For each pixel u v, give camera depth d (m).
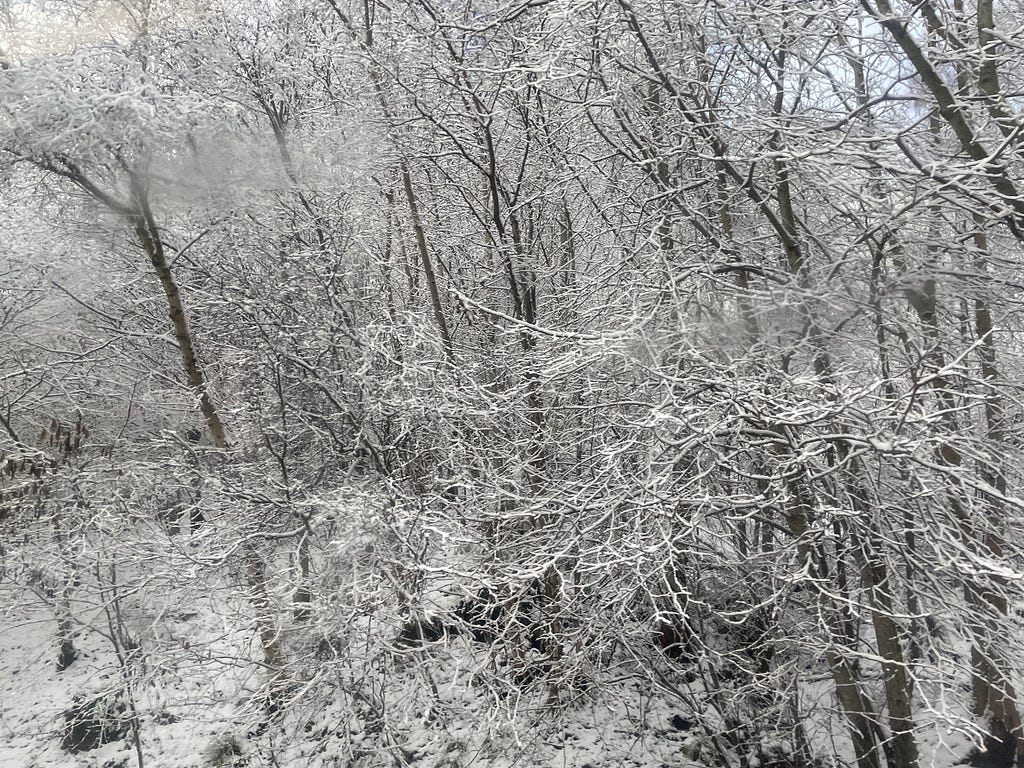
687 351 5.75
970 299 6.39
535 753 7.60
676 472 6.41
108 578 8.04
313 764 7.64
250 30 9.01
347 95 8.45
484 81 7.80
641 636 7.42
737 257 6.66
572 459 8.49
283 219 8.67
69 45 6.82
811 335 5.59
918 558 5.77
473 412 7.39
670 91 6.20
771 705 6.95
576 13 5.86
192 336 9.95
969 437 5.44
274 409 8.67
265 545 7.93
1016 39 5.68
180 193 6.93
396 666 8.10
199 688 8.80
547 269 9.08
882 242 5.38
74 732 8.74
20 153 6.40
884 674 6.06
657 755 7.72
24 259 8.56
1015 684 5.33
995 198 5.20
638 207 8.05
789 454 5.79
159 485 8.04
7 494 8.38
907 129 4.79
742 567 7.07
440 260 10.22
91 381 11.12
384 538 6.92
